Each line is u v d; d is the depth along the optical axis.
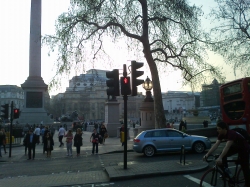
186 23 22.03
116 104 35.81
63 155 19.95
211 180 6.65
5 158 19.20
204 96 86.62
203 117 41.84
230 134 6.17
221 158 6.09
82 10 21.06
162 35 23.22
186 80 24.00
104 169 11.86
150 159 15.09
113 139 31.84
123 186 8.75
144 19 21.77
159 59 23.91
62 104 107.50
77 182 9.64
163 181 9.12
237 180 6.60
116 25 21.42
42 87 43.97
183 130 23.56
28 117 42.97
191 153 16.58
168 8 21.56
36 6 43.97
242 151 6.25
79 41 21.12
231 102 16.16
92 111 111.38
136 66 11.36
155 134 16.47
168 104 138.38
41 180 10.35
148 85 27.70
